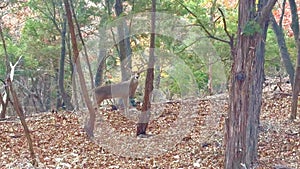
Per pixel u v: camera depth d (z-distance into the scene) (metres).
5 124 10.71
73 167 7.11
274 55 13.35
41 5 16.11
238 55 5.21
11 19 17.62
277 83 14.70
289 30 14.35
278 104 12.31
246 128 5.34
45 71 18.22
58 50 16.41
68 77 18.56
